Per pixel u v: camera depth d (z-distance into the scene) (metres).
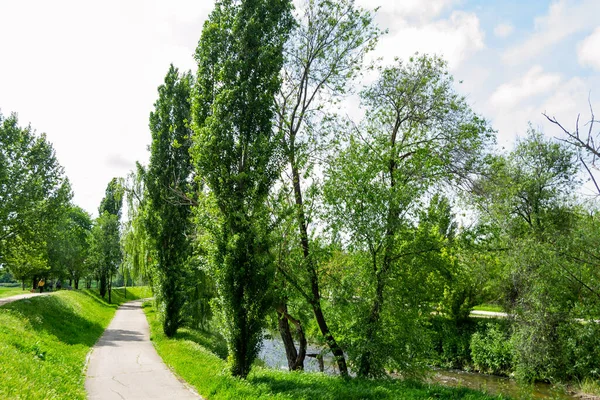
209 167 13.48
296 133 18.86
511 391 21.56
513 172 25.41
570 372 19.12
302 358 18.73
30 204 27.16
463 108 16.98
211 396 10.88
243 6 14.90
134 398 10.79
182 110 25.64
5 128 27.39
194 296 26.59
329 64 18.36
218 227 13.21
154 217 24.44
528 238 19.58
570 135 11.36
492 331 25.66
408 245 15.05
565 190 26.09
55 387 9.47
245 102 14.09
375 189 14.78
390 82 17.52
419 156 15.78
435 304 16.20
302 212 15.85
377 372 14.91
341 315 15.27
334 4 18.02
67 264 51.47
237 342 12.91
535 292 18.39
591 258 16.84
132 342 21.92
